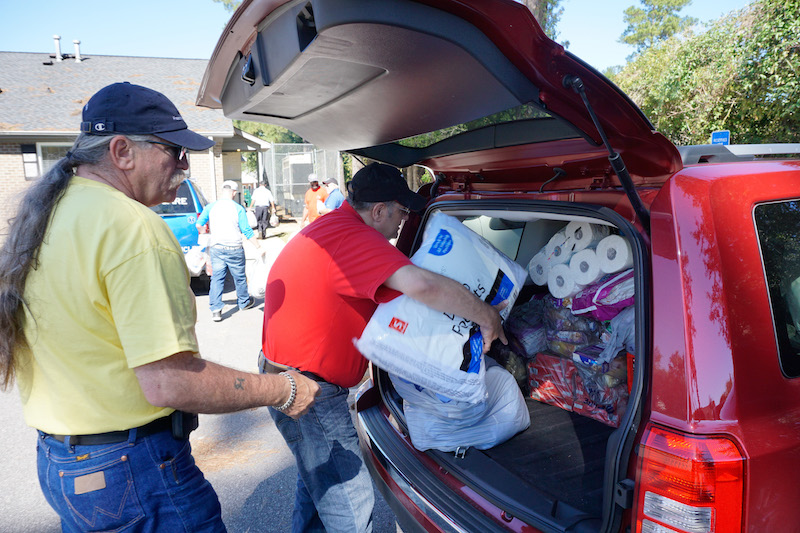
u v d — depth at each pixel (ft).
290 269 6.98
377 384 8.59
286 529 9.32
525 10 4.17
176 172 5.48
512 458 7.20
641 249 5.13
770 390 4.64
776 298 5.01
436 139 7.98
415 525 6.31
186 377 4.68
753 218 5.12
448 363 6.61
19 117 50.78
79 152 5.00
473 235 7.39
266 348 7.43
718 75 21.39
